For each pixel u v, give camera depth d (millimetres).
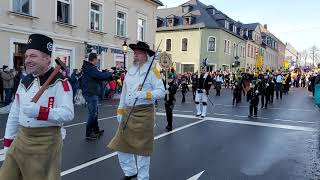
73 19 19922
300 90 33625
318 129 10062
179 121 10953
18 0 16656
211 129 9609
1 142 7215
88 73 7645
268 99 17875
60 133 3000
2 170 2891
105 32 22641
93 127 8047
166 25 46656
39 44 2836
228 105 16984
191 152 6879
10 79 13578
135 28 26188
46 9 18047
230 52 49531
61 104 2877
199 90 11961
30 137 2848
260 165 6086
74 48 20094
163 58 11891
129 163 4875
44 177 2840
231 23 50281
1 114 11391
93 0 21469
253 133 9172
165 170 5629
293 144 7906
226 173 5562
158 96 4547
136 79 4637
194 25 44625
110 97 18219
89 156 6305
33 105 2691
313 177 5465
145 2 27234
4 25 15711
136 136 4582
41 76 2912
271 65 78312
